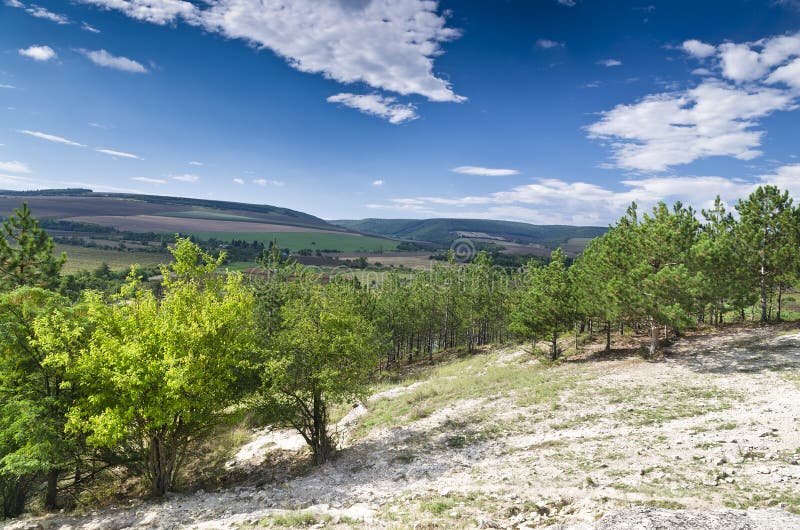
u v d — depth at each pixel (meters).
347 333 19.97
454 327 67.19
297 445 23.16
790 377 20.00
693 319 25.78
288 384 18.89
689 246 29.61
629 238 32.75
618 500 9.98
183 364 15.96
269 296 34.62
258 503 14.48
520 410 22.09
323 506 13.22
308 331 19.56
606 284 31.16
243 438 26.02
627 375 25.47
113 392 15.38
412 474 15.93
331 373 18.80
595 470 12.84
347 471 17.56
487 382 31.30
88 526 13.02
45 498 16.58
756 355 24.70
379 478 16.05
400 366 59.19
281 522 11.62
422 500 12.62
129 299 17.69
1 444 14.12
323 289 21.33
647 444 14.66
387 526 10.55
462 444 18.72
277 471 19.41
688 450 13.41
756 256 32.31
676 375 23.81
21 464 12.97
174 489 17.61
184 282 18.58
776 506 8.61
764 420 15.09
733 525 7.50
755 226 32.12
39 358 15.65
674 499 9.61
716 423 15.75
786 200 30.84
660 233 28.83
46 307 16.41
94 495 17.94
